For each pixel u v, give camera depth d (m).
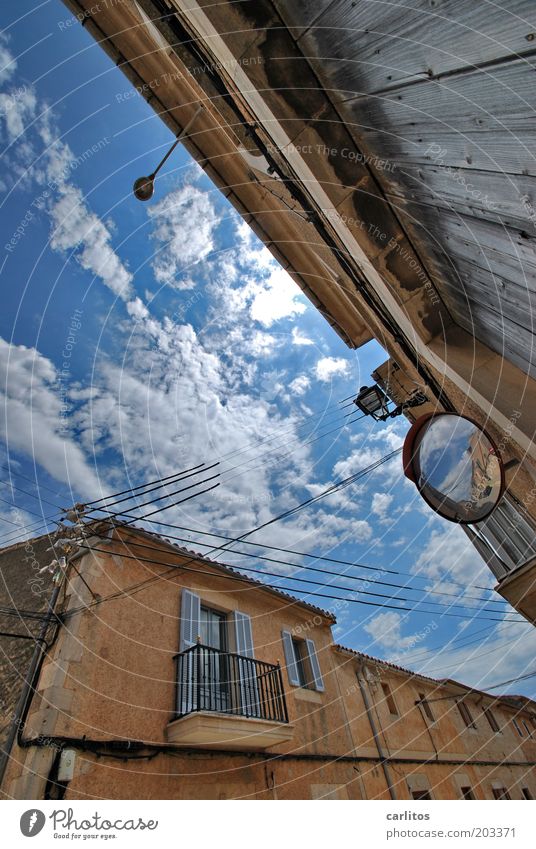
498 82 0.86
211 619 6.68
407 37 1.12
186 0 2.10
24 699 4.37
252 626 7.19
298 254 5.18
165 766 4.73
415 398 5.40
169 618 5.88
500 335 1.97
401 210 2.12
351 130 2.01
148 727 4.81
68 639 4.75
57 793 3.85
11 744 4.11
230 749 5.54
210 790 4.97
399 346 3.47
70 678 4.49
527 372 1.96
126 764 4.43
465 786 9.90
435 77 1.09
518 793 11.49
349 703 8.32
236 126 2.87
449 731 10.89
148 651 5.35
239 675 6.10
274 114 2.07
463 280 1.95
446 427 1.99
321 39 1.69
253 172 3.64
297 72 1.91
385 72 1.37
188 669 5.44
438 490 1.95
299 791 6.00
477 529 3.89
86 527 5.52
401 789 7.88
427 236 2.04
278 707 6.29
